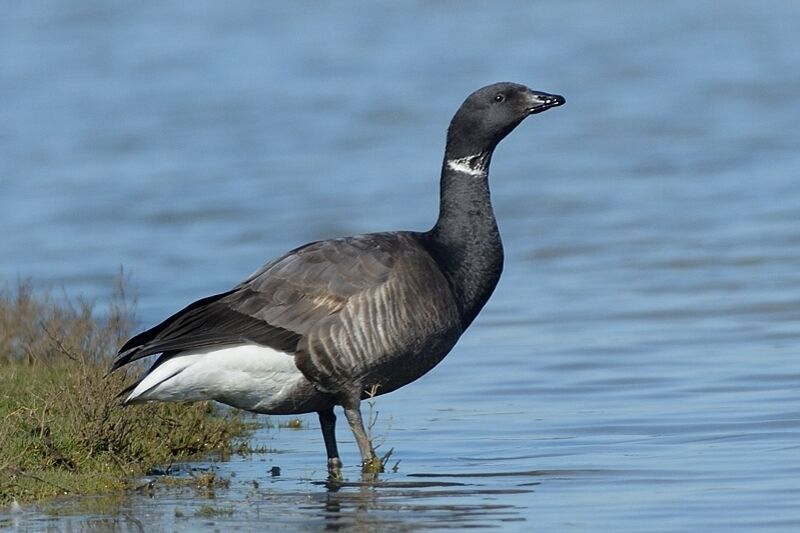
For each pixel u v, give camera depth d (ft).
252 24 218.59
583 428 42.55
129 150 125.39
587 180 106.01
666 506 31.99
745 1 227.81
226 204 98.63
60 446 36.37
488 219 38.34
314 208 96.27
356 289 35.24
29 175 113.19
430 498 33.68
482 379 51.62
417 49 193.26
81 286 71.97
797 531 29.45
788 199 92.48
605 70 171.42
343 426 44.68
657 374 50.90
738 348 55.01
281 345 35.06
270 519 31.53
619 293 68.23
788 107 138.41
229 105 151.43
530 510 32.07
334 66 179.52
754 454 37.63
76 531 30.35
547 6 231.09
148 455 38.34
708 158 112.98
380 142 127.95
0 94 160.66
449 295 36.63
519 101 38.58
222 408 45.34
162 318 62.28
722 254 76.43
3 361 47.09
